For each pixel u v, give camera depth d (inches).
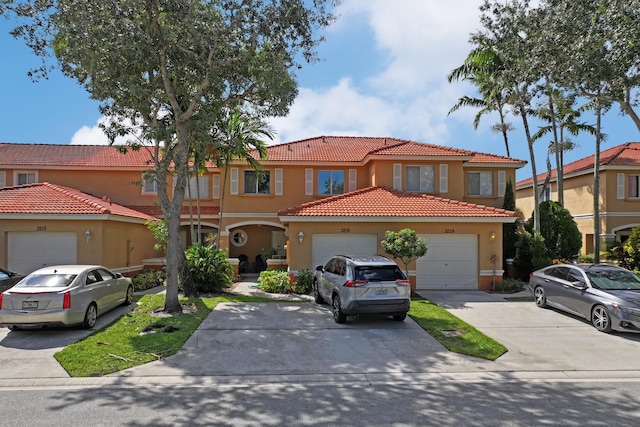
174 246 457.1
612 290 400.2
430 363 297.3
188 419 205.3
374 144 987.3
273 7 455.2
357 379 267.0
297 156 864.3
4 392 243.9
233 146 591.8
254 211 851.4
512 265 726.5
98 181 904.3
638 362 301.1
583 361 302.8
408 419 205.8
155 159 528.4
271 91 469.1
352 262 403.9
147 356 306.0
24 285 375.6
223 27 439.2
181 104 499.5
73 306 365.7
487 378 269.6
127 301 489.4
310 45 495.5
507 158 888.9
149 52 432.5
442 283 617.6
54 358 304.8
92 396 236.5
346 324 404.2
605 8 457.4
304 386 253.6
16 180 879.1
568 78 488.1
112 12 413.4
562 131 924.0
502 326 403.2
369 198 679.1
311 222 610.9
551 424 200.4
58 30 443.2
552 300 465.1
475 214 614.2
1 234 626.5
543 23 522.9
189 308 471.2
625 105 511.8
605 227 906.7
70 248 637.3
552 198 1128.2
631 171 911.0
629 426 198.2
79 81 490.9
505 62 641.0
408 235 532.4
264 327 391.5
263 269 896.9
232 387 251.4
